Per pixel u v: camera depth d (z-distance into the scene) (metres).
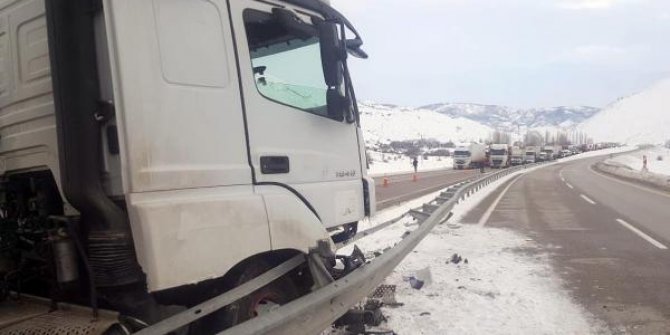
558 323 5.64
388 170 60.81
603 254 9.36
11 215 4.04
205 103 3.60
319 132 4.61
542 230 12.25
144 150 3.21
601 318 5.81
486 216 14.98
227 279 3.85
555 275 7.77
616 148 193.75
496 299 6.50
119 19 3.17
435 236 11.24
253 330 3.06
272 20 4.23
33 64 3.68
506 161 66.00
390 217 14.42
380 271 5.15
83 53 3.26
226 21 3.84
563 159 101.88
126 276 3.25
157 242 3.15
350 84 4.98
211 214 3.48
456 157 63.03
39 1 3.63
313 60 4.70
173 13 3.48
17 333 3.15
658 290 6.95
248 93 3.93
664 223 13.34
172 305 3.71
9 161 3.91
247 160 3.86
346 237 5.47
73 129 3.19
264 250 3.83
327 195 4.65
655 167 65.81
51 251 3.55
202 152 3.54
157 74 3.34
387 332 5.20
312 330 3.82
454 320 5.68
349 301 4.46
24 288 4.00
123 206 3.43
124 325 3.14
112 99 3.31
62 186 3.21
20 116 3.77
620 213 15.54
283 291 4.30
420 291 6.81
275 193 4.02
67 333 3.04
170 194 3.32
